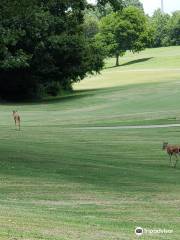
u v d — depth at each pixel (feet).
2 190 112.47
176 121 304.50
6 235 62.90
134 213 92.17
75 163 161.27
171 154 167.63
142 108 381.81
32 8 165.78
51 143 219.82
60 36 460.14
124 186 125.90
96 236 65.82
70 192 113.91
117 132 265.75
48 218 78.48
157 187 126.21
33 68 476.54
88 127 293.02
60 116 359.05
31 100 492.95
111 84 620.08
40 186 119.96
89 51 500.74
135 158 181.78
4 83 496.64
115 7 170.19
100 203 102.01
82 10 208.95
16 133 259.80
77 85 639.35
